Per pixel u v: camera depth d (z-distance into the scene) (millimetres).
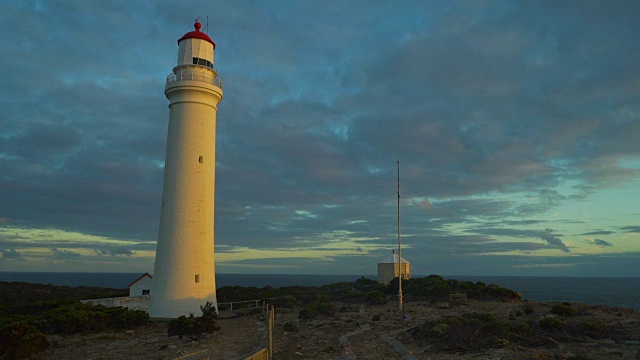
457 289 39250
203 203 31312
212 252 31938
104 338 23578
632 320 23047
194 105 31891
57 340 22703
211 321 25297
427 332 21031
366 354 18891
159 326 27562
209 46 33500
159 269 30344
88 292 55094
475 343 18297
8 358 19016
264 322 29438
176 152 31406
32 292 51469
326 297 42312
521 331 19344
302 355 19172
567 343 17688
